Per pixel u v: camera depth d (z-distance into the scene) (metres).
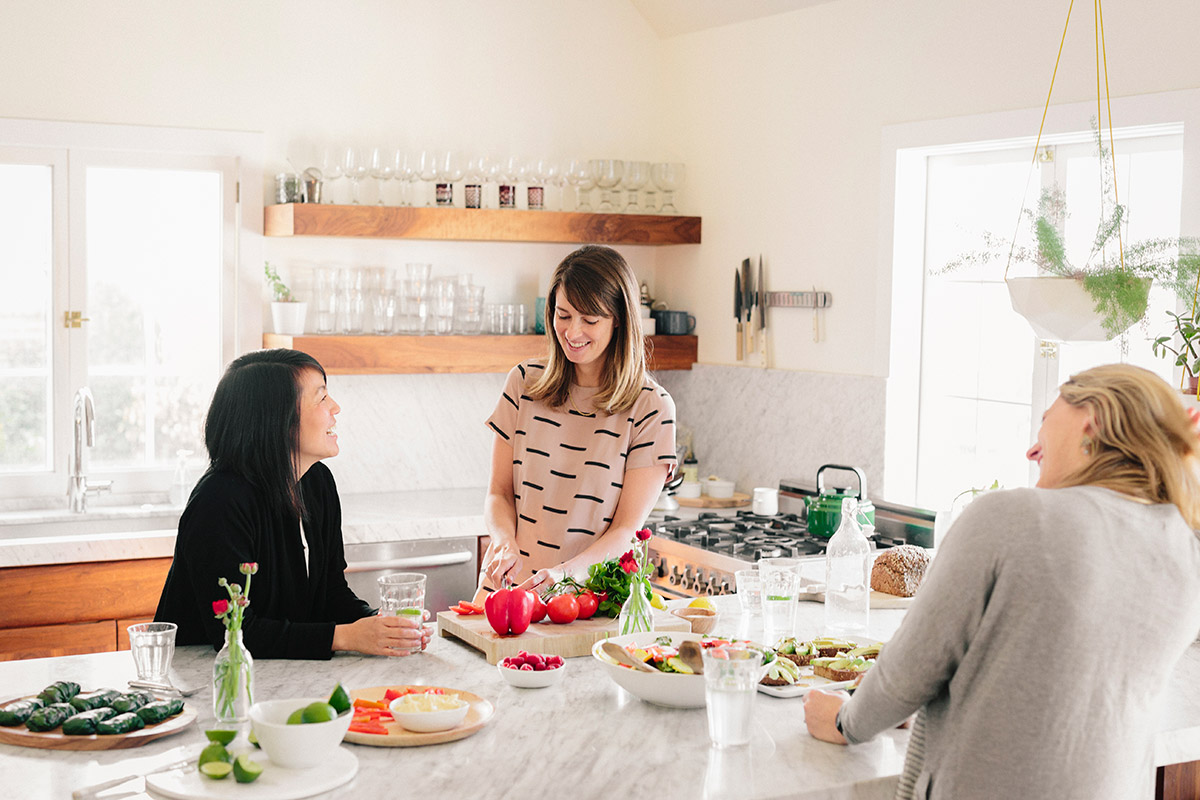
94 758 1.79
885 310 4.07
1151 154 3.36
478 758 1.81
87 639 3.74
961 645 1.64
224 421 2.34
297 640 2.30
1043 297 2.43
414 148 4.67
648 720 2.01
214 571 2.27
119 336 4.34
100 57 4.14
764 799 1.69
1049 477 1.75
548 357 2.96
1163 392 1.66
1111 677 1.59
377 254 4.66
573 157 5.01
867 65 4.11
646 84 5.16
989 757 1.61
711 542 3.99
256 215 4.41
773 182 4.55
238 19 4.34
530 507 2.95
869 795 1.77
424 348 4.44
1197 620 1.65
